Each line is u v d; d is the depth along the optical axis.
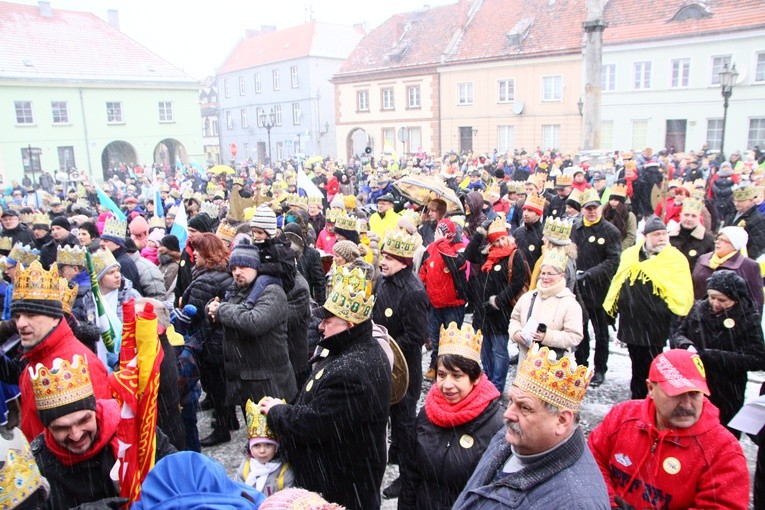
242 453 5.01
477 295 5.77
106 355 3.98
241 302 4.09
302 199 9.41
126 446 2.59
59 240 7.86
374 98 43.44
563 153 32.69
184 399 4.53
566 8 35.09
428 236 8.09
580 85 32.88
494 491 2.17
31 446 2.52
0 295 5.04
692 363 2.59
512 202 10.81
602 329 6.09
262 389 4.03
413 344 4.46
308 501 1.73
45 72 39.34
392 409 4.49
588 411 5.54
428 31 41.75
